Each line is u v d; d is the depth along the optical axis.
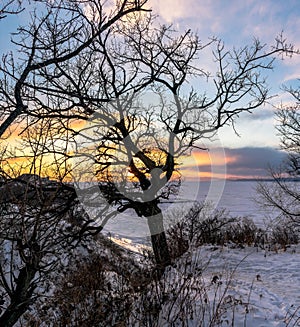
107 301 4.34
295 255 12.42
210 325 4.27
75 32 3.67
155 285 4.77
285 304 5.75
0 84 4.07
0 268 3.02
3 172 2.75
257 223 20.98
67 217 5.53
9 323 2.94
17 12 2.78
